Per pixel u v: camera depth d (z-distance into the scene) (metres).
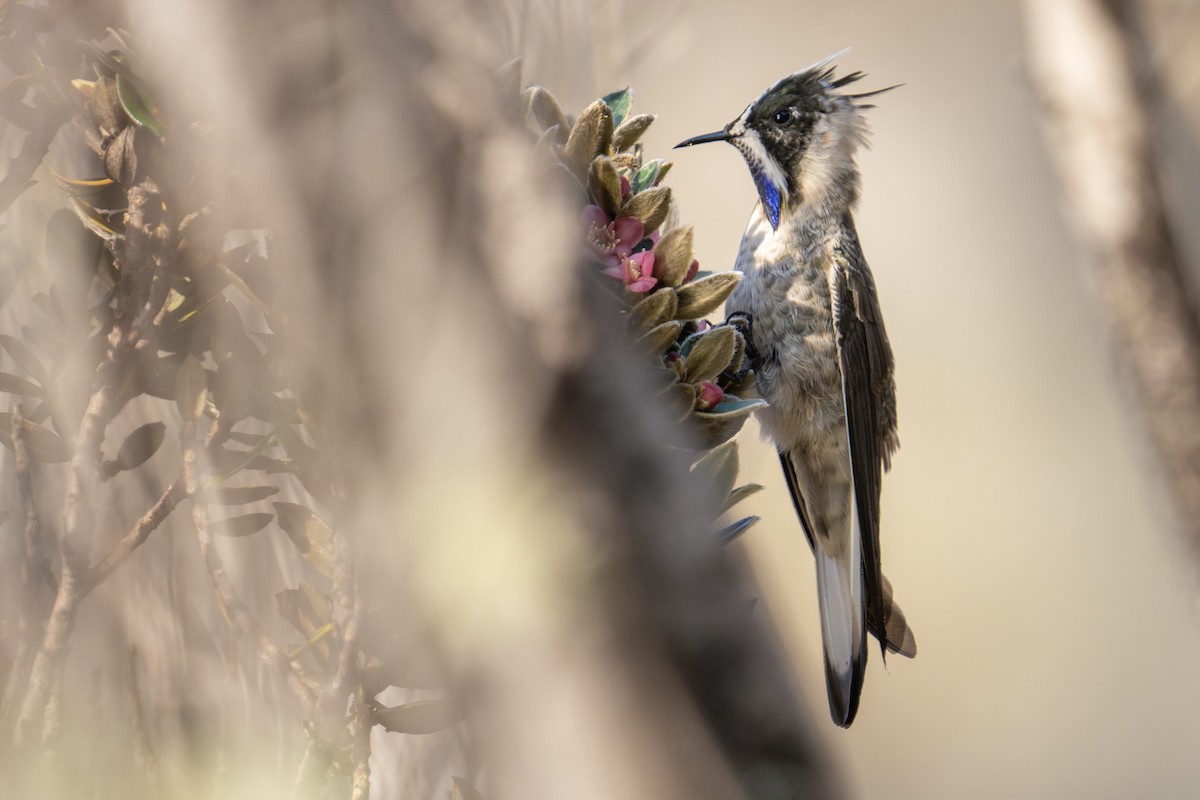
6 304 0.71
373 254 0.52
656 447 0.55
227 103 0.52
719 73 3.89
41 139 0.68
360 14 0.52
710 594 0.54
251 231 0.70
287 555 0.71
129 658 0.67
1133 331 3.34
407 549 0.53
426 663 0.57
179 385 0.67
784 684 0.65
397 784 0.66
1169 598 4.19
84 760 0.64
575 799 0.50
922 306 4.80
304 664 0.67
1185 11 3.20
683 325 0.90
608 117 0.81
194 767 0.65
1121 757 3.95
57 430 0.69
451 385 0.52
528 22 0.83
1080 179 3.38
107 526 0.69
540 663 0.51
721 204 3.32
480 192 0.53
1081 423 4.57
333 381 0.52
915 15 4.84
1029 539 4.40
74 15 0.65
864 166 4.93
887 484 4.58
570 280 0.54
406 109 0.52
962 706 4.06
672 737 0.51
